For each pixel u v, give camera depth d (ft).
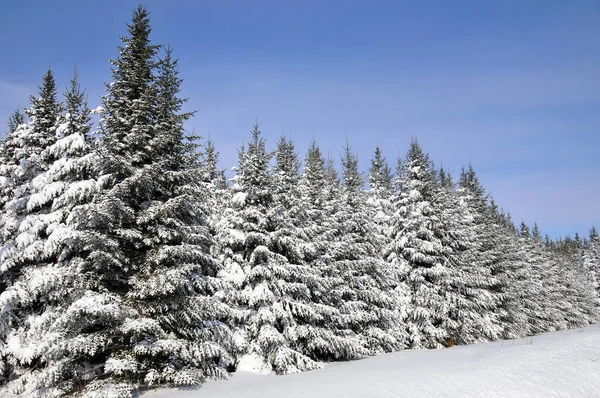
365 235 85.15
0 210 61.98
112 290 44.06
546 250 209.26
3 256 53.62
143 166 45.68
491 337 105.60
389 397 40.06
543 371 57.88
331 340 67.26
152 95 48.39
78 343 37.63
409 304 92.63
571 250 325.42
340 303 75.41
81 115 58.70
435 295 91.61
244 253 64.75
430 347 89.92
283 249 67.00
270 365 56.65
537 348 81.10
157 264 44.11
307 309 62.64
